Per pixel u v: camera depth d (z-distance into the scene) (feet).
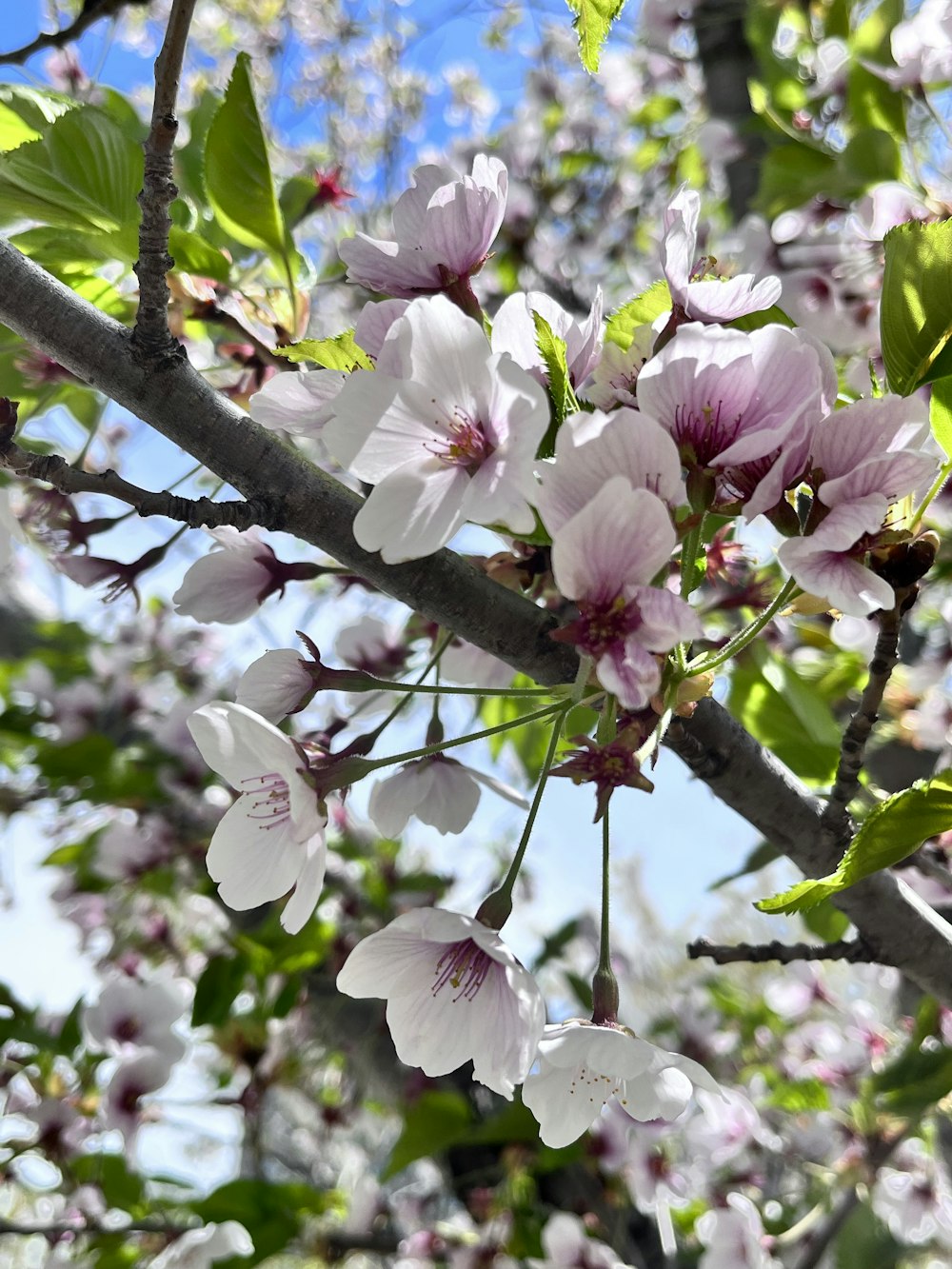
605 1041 0.68
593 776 0.63
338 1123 2.44
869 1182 1.73
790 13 1.92
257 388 1.05
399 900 2.10
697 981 2.64
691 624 0.57
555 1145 0.69
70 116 0.95
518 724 0.69
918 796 0.66
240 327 1.03
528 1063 0.65
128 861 2.01
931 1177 1.76
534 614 0.77
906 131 1.44
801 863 0.84
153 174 0.66
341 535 0.75
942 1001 0.88
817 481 0.65
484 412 0.64
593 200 3.29
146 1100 1.79
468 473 0.63
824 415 0.65
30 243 1.03
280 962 1.74
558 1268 1.67
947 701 1.45
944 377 0.76
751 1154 2.13
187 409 0.74
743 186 2.10
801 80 1.81
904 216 1.30
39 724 2.40
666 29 2.36
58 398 1.18
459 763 0.93
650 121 2.71
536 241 2.88
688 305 0.73
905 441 0.63
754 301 0.72
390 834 0.91
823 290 1.46
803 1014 2.38
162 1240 1.67
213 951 1.98
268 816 0.73
